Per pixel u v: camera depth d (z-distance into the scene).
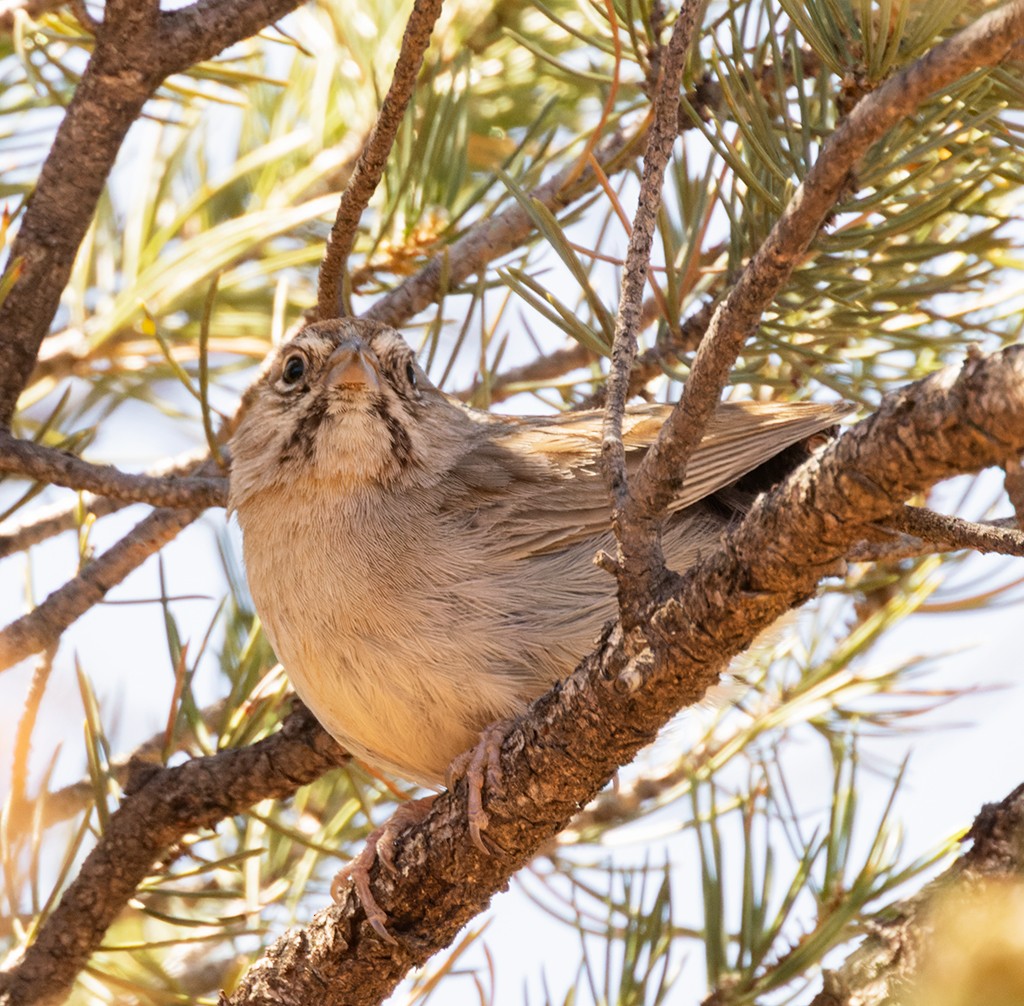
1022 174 6.98
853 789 6.76
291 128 9.96
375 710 7.14
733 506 8.23
